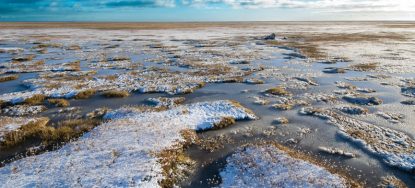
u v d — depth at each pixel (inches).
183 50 2591.0
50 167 593.3
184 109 971.3
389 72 1585.9
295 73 1598.2
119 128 795.4
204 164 653.3
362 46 2731.3
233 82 1425.9
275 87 1294.3
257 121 911.7
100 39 3762.3
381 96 1146.0
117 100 1150.3
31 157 651.5
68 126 853.2
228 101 1055.0
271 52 2427.4
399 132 810.2
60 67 1787.6
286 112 985.5
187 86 1332.4
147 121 854.5
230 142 767.7
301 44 2952.8
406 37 3656.5
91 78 1508.4
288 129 847.1
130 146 678.5
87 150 662.5
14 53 2445.9
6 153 712.4
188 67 1800.0
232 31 5629.9
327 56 2151.8
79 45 3038.9
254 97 1160.8
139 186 530.9
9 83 1425.9
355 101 1091.9
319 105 1053.8
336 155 693.3
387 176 600.4
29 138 785.6
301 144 753.0
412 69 1649.9
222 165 645.9
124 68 1785.2
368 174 609.3
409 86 1264.8
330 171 601.6
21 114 987.9
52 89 1278.3
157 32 5315.0
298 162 622.2
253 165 618.2
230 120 892.0
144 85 1357.0
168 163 619.5
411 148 713.0
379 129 830.5
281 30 5846.5
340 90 1245.1
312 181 549.0
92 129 812.6
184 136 761.6
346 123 878.4
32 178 552.7
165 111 959.6
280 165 610.9
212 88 1317.7
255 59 2074.3
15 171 583.8
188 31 5669.3
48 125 894.4
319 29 6117.1
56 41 3469.5
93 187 520.1
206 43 3208.7
